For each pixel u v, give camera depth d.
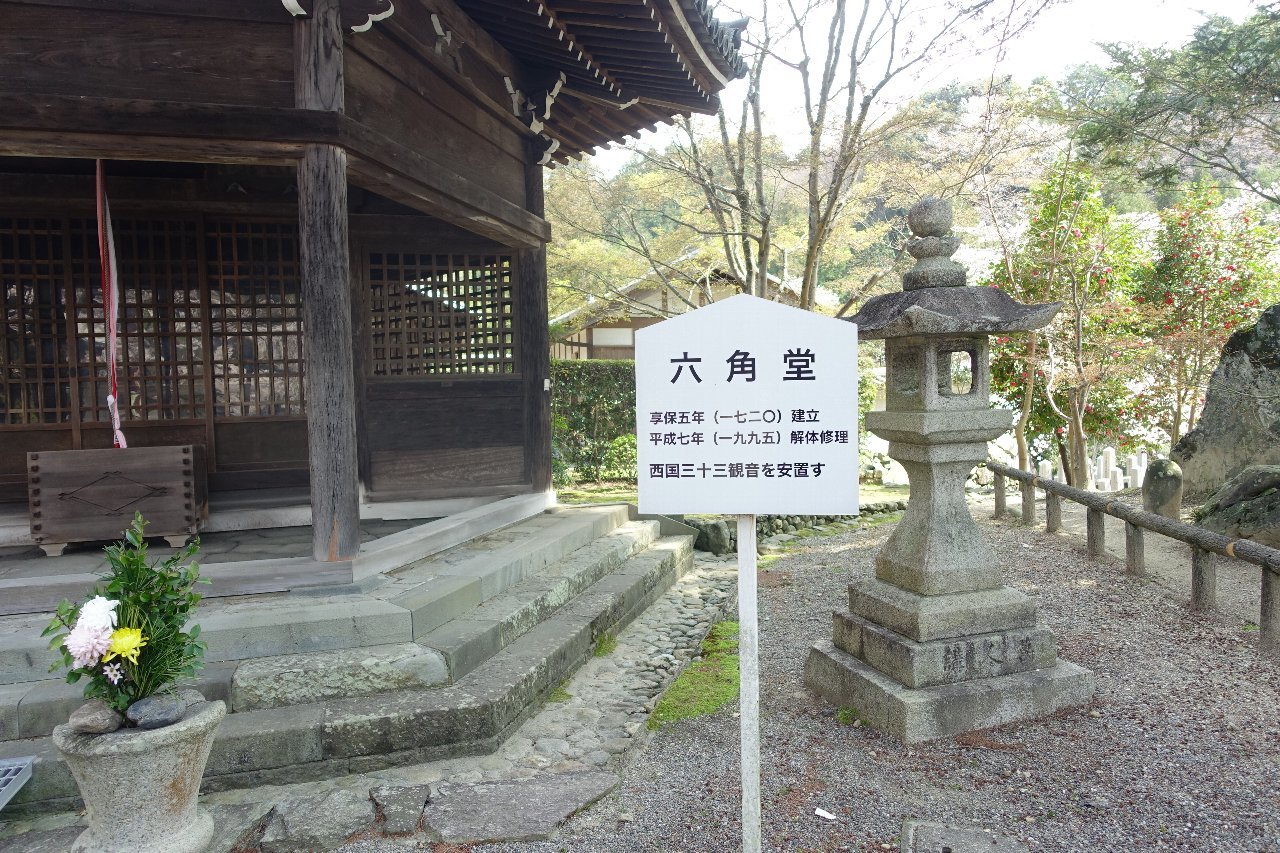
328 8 4.00
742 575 2.46
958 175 9.93
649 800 3.14
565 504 7.70
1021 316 3.45
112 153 3.89
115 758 2.64
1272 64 7.74
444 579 4.61
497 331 6.65
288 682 3.60
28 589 4.01
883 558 4.02
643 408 2.47
